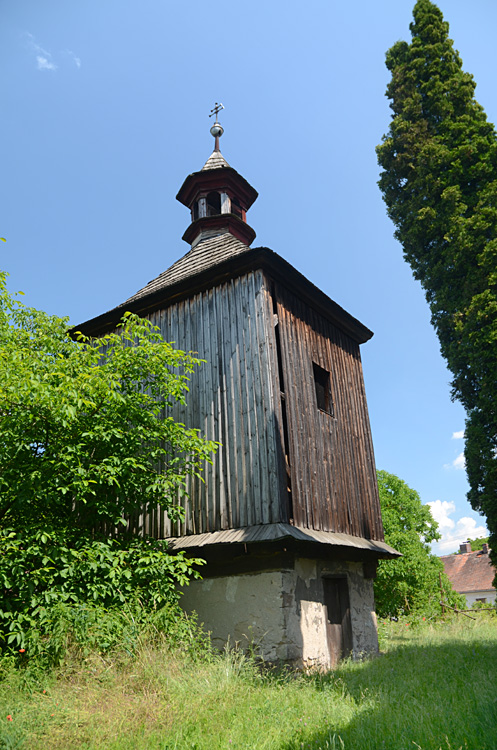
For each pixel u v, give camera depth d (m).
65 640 5.73
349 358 12.07
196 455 8.98
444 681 6.22
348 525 9.98
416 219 12.37
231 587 8.28
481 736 3.84
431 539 19.83
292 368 9.50
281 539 7.56
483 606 19.78
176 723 4.73
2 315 9.52
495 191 11.48
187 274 11.11
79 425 7.29
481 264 11.02
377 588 18.66
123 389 8.35
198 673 6.12
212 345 9.73
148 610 7.08
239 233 13.28
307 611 8.27
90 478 7.38
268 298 9.30
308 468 9.12
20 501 6.46
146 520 9.64
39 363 7.37
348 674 7.38
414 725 4.20
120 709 4.89
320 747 3.93
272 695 5.85
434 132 13.26
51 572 6.60
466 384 11.34
